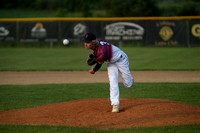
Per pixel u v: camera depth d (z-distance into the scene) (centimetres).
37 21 8056
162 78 3875
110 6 12400
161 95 2847
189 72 4381
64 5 16475
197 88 3181
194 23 7762
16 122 1822
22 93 3003
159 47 8144
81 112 1973
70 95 2894
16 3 17550
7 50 7731
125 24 7956
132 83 2050
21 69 4731
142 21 7912
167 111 1938
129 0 11912
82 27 8019
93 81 3716
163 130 1606
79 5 13450
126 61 1958
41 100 2680
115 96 1955
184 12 13488
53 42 8125
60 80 3816
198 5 14012
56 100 2675
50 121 1812
